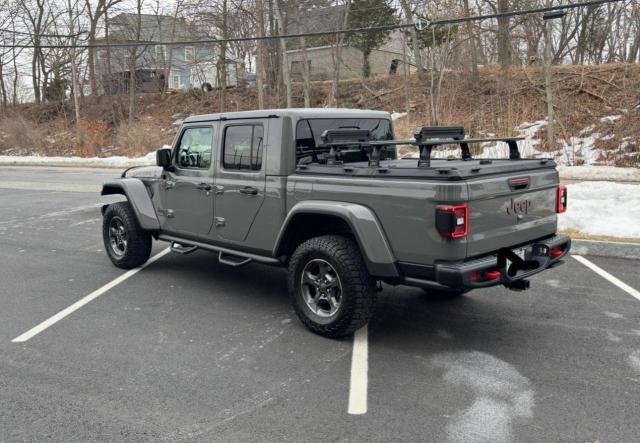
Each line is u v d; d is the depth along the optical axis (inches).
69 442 126.6
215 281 258.4
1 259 309.4
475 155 765.3
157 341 186.5
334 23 1158.3
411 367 163.8
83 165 1027.3
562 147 773.9
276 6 1040.8
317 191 184.7
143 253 275.7
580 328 192.5
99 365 167.8
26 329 199.5
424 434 127.6
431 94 887.1
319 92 1262.3
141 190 261.0
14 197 577.0
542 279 249.6
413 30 1029.8
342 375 158.9
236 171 211.6
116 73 1497.3
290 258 202.4
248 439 126.7
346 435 127.6
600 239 290.5
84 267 288.8
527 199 180.5
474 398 144.3
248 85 1469.0
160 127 1307.8
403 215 163.0
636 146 734.5
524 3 919.0
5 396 148.9
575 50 1328.7
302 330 194.9
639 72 894.4
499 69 1008.2
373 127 231.9
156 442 126.2
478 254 162.6
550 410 137.4
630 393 145.6
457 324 199.5
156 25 1577.3
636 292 228.4
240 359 171.0
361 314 176.9
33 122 1483.8
